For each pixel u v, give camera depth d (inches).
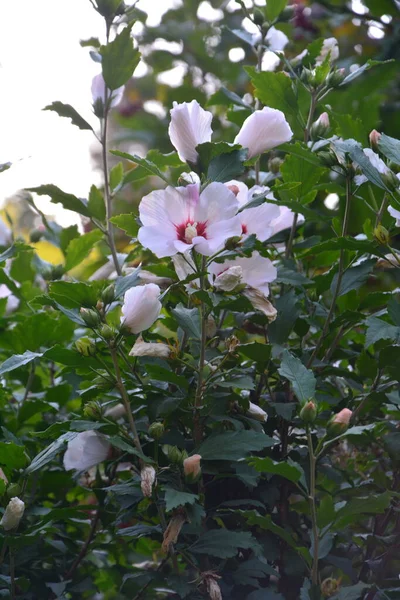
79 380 68.4
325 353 66.9
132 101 134.8
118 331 60.1
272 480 63.9
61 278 74.7
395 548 62.3
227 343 62.8
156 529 61.2
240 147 59.6
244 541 59.4
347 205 63.6
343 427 58.4
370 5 101.1
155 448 59.7
